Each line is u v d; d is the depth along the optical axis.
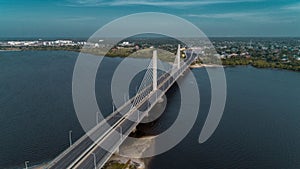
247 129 72.19
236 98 105.94
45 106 89.56
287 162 55.12
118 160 53.75
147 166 52.59
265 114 85.81
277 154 58.34
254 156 57.38
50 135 66.00
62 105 90.69
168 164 53.47
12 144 61.16
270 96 110.06
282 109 91.75
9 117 78.75
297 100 103.75
